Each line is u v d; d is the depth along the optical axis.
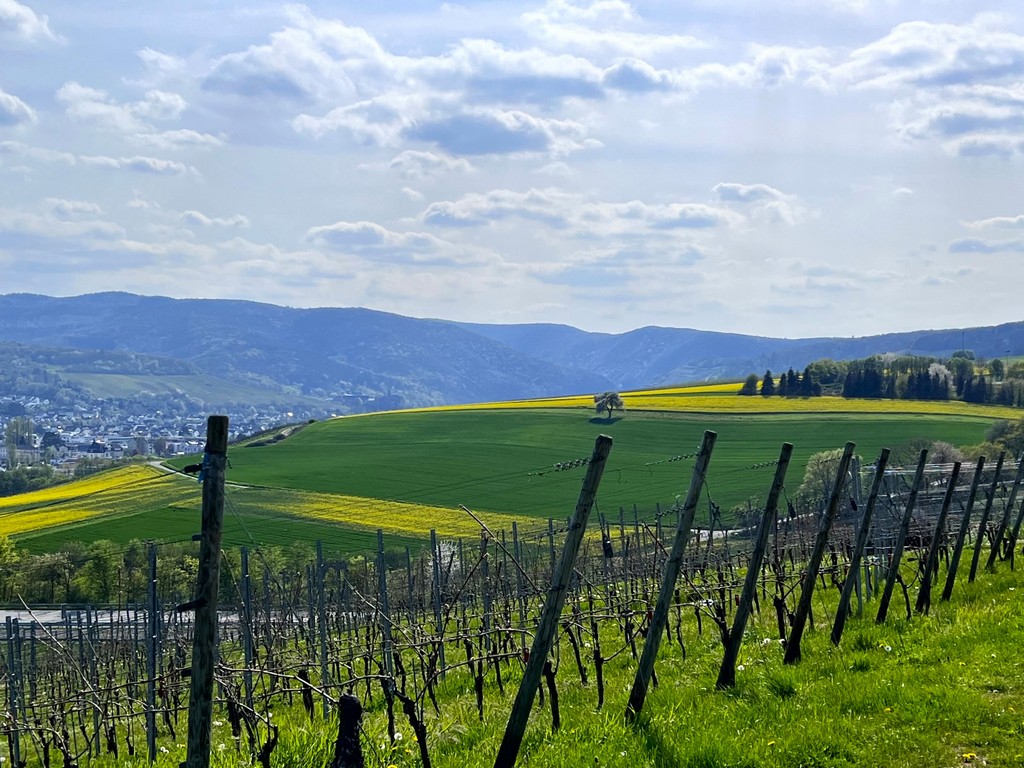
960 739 11.19
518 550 25.88
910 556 30.52
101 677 24.56
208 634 8.85
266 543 83.06
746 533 42.38
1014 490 28.38
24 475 170.62
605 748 11.33
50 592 68.06
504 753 10.86
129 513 105.75
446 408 185.12
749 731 11.89
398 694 11.12
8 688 20.23
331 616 29.53
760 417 143.50
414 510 98.00
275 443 150.50
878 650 16.67
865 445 117.62
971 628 17.22
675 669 17.56
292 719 17.39
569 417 155.62
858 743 11.26
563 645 23.06
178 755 14.91
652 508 85.50
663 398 173.88
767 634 20.69
